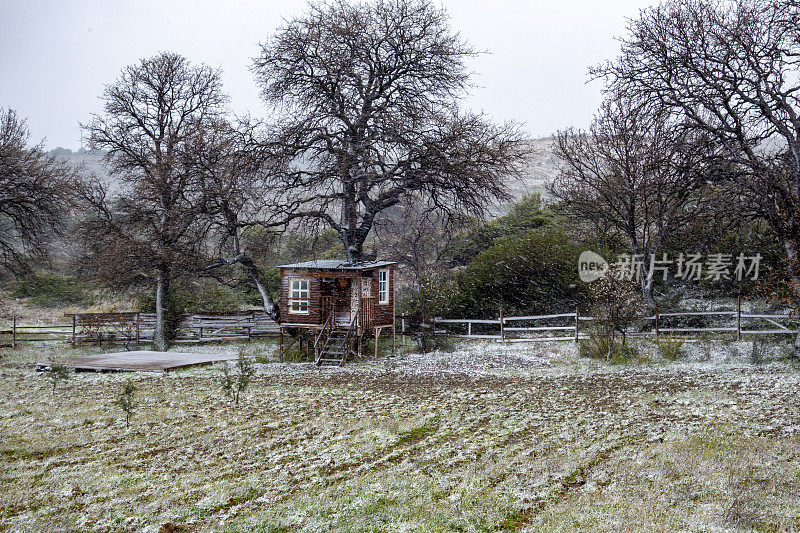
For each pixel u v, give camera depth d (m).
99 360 24.95
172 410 15.45
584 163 31.84
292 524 7.92
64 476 10.16
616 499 8.35
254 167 29.66
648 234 29.89
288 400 16.80
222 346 32.34
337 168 30.16
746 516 7.43
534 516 8.09
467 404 16.00
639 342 25.72
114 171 33.56
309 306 27.55
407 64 30.91
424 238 44.56
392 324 28.83
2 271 36.09
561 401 16.12
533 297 32.34
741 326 26.31
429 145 28.78
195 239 31.06
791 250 22.36
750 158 23.30
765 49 22.91
